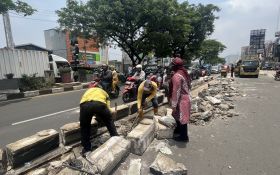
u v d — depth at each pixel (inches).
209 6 1347.2
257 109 320.2
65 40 1444.4
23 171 139.0
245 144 184.7
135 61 991.6
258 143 186.5
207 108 293.0
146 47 848.9
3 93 492.7
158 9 777.6
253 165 148.9
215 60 2972.4
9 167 146.5
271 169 143.5
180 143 187.5
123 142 160.1
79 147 178.2
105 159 137.2
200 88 599.5
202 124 238.7
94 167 129.6
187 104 186.9
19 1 463.8
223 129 224.2
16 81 525.7
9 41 594.6
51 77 662.5
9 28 592.7
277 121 253.3
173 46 1120.8
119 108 254.7
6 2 438.0
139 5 761.0
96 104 163.3
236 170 142.9
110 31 818.8
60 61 781.9
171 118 205.6
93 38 874.1
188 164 151.1
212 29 1428.4
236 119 262.7
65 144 179.6
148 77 254.1
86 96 168.2
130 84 382.3
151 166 136.6
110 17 759.1
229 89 536.7
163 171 130.8
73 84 674.8
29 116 300.7
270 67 2578.7
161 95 348.8
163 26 858.1
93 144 180.4
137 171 136.9
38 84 589.3
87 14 789.2
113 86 425.4
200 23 1358.3
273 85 695.7
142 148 163.8
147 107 302.8
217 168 145.6
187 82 191.5
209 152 169.8
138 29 867.4
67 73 681.0
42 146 162.2
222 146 180.9
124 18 786.8
